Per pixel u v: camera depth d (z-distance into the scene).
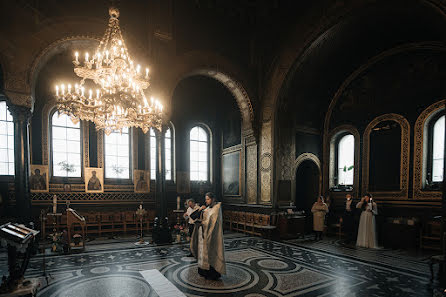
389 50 11.05
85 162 12.11
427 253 8.71
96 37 9.80
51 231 10.78
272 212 11.85
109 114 6.90
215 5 12.66
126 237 11.40
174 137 14.72
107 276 6.18
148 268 6.81
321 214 11.12
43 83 11.36
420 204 9.80
